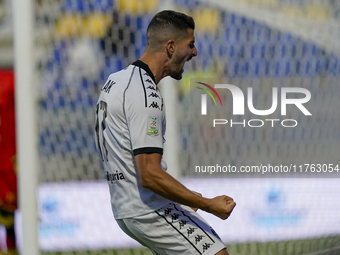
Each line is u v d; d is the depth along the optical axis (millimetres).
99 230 13211
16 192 13758
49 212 13148
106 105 6887
